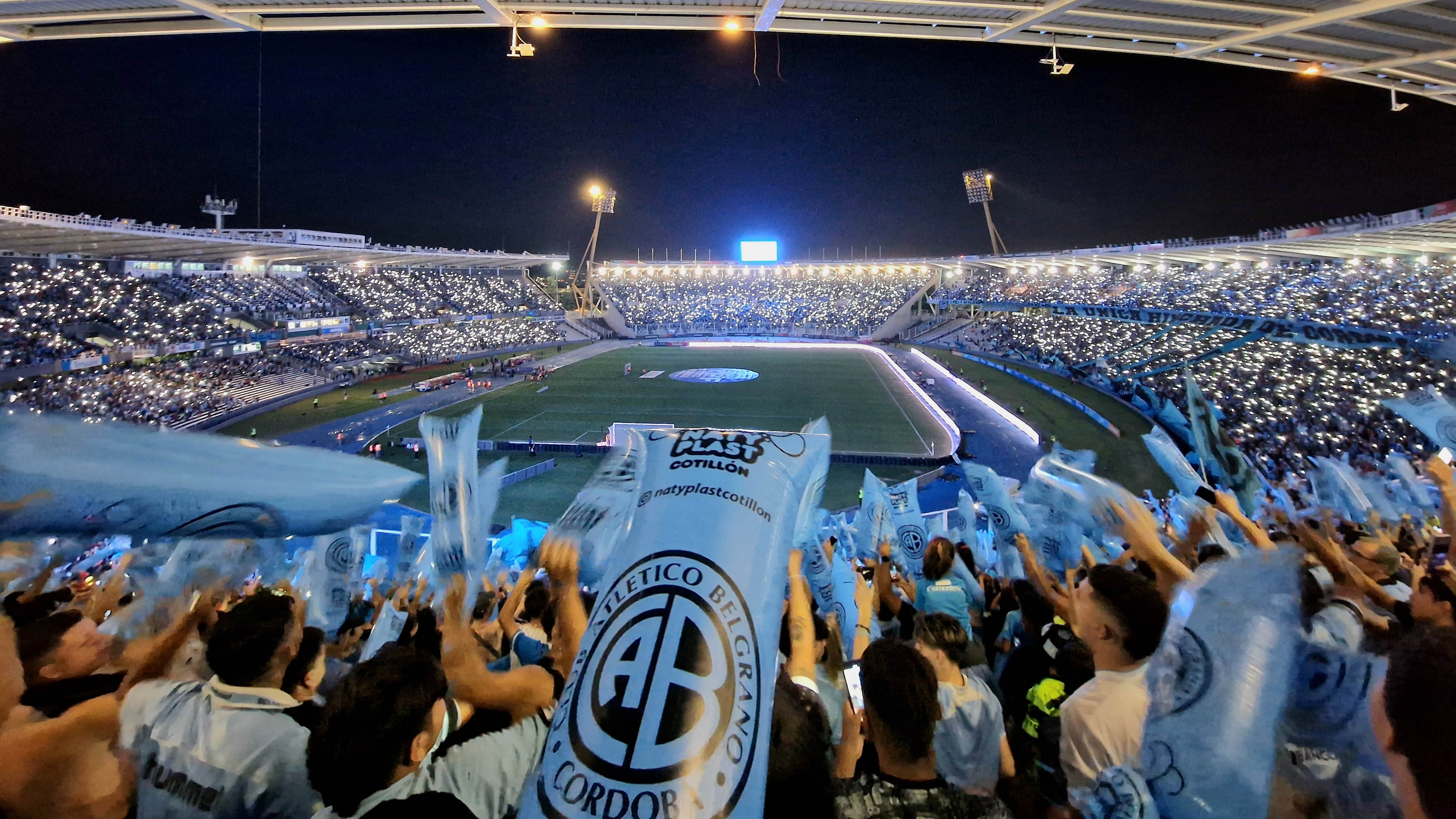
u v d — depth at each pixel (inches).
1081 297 2320.4
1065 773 80.4
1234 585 71.5
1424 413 129.5
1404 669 58.6
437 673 73.5
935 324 3206.2
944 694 97.0
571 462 1061.1
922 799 72.6
